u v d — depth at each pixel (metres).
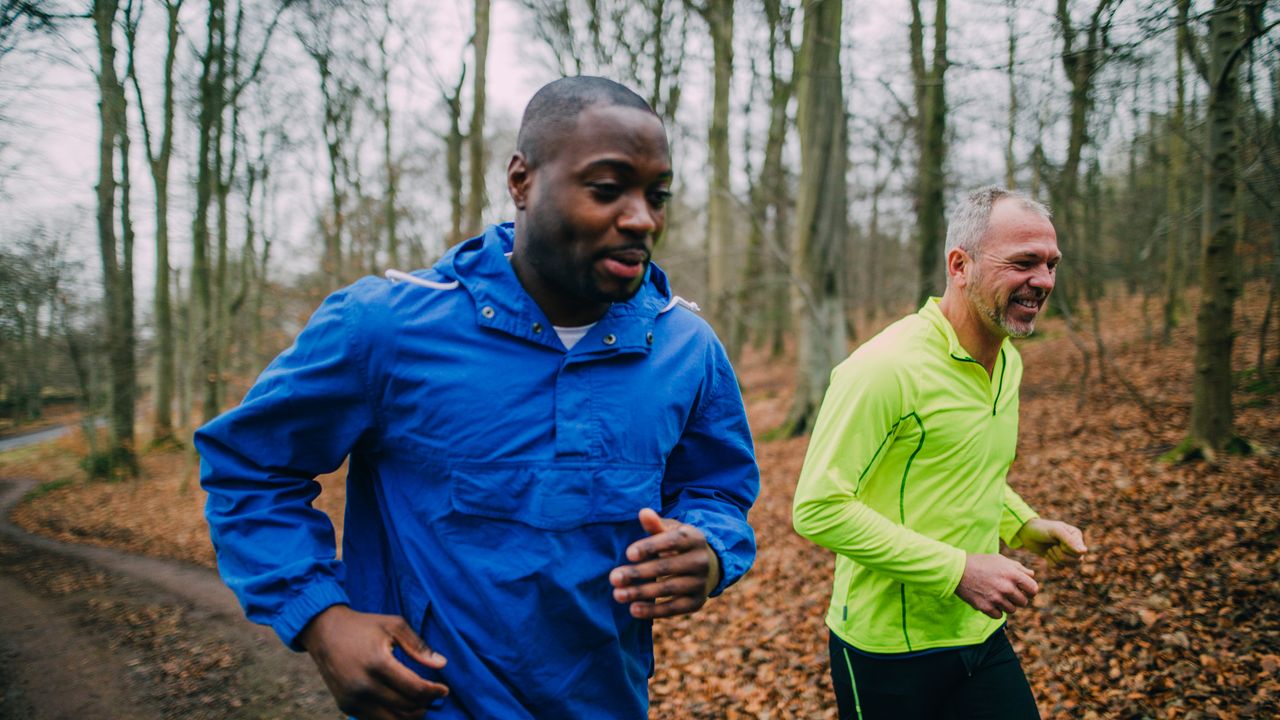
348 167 17.80
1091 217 13.32
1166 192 12.49
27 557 9.27
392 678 1.01
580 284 1.06
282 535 1.12
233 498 1.13
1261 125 5.91
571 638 1.16
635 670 1.29
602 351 1.18
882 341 1.82
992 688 1.85
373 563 1.24
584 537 1.15
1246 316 11.64
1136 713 3.31
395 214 17.47
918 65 9.30
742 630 4.99
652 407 1.22
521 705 1.13
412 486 1.17
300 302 17.94
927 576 1.67
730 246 15.81
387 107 16.73
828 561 5.97
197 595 7.04
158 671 5.15
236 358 19.72
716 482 1.42
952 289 1.88
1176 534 5.11
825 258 10.75
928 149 10.46
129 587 7.45
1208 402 6.41
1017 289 1.74
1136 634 3.95
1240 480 5.76
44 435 27.67
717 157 14.97
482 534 1.12
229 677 5.02
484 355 1.13
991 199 1.81
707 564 1.12
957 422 1.79
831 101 10.27
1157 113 6.44
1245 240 10.38
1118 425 8.41
